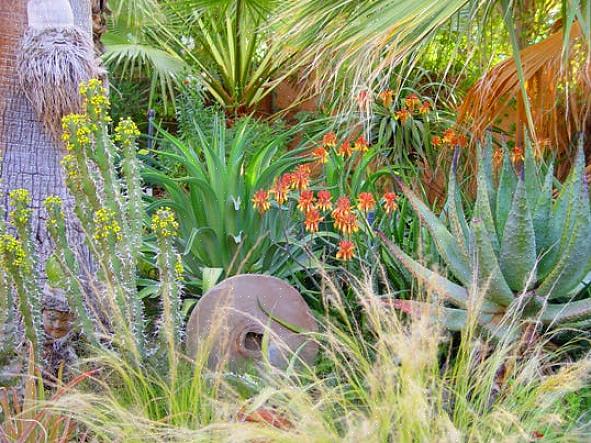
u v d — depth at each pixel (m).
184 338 3.21
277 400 2.43
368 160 4.43
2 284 2.76
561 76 4.55
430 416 2.29
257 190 3.96
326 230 4.13
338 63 3.77
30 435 2.45
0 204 2.90
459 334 3.32
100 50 4.16
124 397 2.78
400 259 3.18
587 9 3.46
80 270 3.39
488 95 4.84
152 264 3.74
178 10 8.09
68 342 3.13
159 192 5.80
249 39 8.25
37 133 3.59
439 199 5.64
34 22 3.43
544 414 2.44
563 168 5.16
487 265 2.99
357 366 2.77
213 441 2.22
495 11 4.68
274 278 3.33
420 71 6.50
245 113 8.52
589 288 3.41
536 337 3.05
